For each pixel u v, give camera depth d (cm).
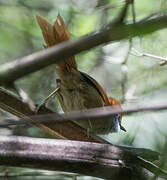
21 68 393
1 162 613
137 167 641
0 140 618
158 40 1080
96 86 904
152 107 412
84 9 1172
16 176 851
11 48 1268
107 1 1127
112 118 1008
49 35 716
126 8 442
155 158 658
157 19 450
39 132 1025
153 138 1036
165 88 1206
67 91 872
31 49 1268
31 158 613
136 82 1238
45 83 1196
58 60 400
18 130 995
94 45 414
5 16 1229
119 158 640
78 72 844
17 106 688
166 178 622
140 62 1273
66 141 634
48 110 714
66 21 1142
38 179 962
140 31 446
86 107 888
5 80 398
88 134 775
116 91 1257
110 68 1334
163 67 1245
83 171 632
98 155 635
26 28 1215
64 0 1227
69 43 400
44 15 1223
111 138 1118
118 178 639
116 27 435
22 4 1223
